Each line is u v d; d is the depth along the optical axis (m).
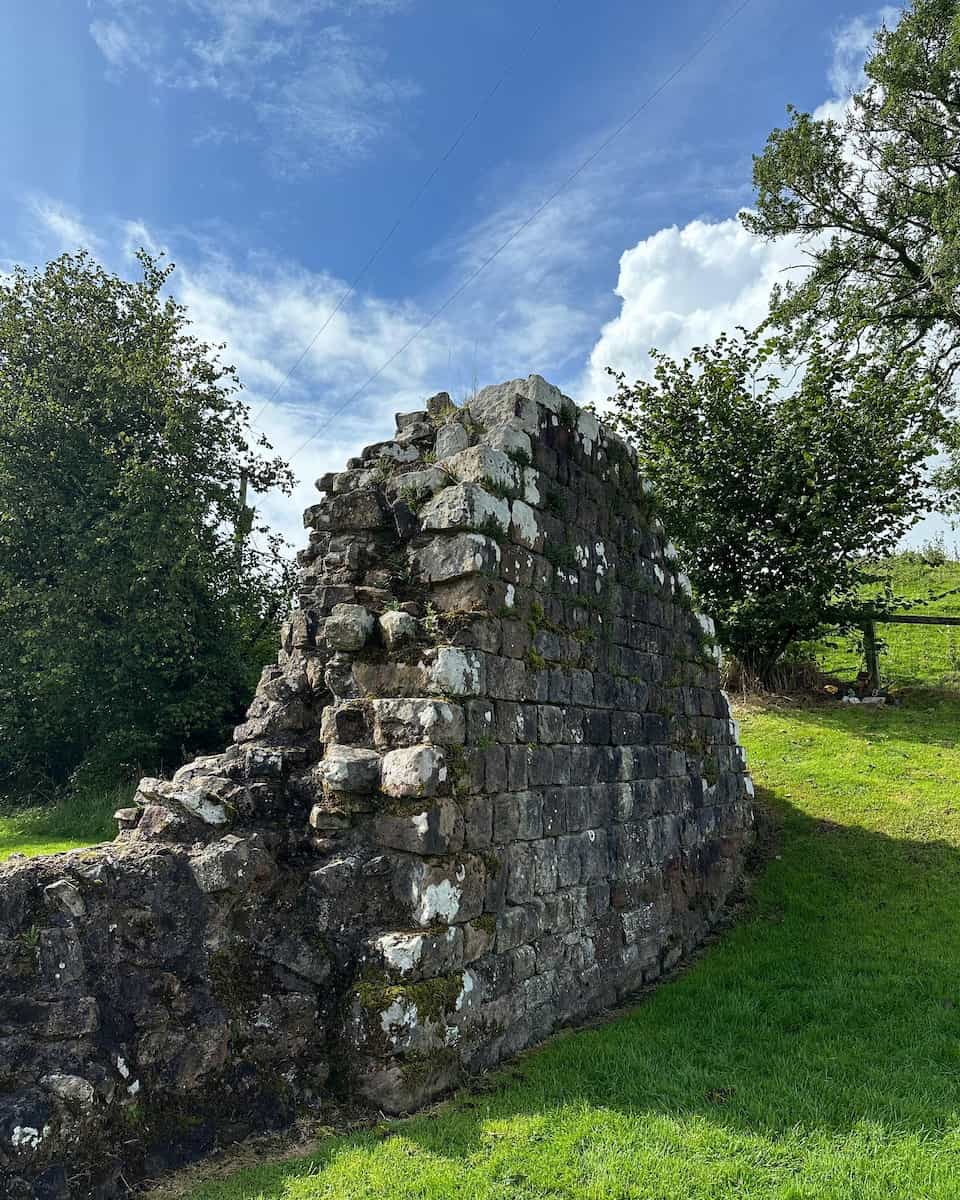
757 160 23.69
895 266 24.33
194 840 4.98
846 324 22.36
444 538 6.00
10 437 17.56
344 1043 4.75
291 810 5.54
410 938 4.89
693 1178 3.95
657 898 7.51
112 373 17.97
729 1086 5.02
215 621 19.52
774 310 24.38
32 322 19.05
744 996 6.64
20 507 17.55
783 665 16.23
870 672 15.56
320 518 7.12
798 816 10.71
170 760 18.56
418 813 5.09
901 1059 5.45
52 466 17.77
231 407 20.67
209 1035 4.39
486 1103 4.72
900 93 21.45
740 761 10.05
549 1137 4.32
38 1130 3.67
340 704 5.90
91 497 17.47
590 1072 5.20
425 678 5.52
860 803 10.83
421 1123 4.44
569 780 6.52
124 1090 4.04
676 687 8.66
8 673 17.48
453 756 5.35
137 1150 3.97
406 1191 3.77
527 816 5.95
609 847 6.91
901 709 14.60
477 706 5.62
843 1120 4.61
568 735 6.59
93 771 17.66
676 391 16.30
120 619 17.70
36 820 15.38
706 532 15.52
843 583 15.11
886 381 15.96
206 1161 4.13
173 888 4.67
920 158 22.44
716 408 15.72
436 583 6.01
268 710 6.25
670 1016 6.32
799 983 6.86
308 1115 4.53
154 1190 3.87
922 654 17.45
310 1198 3.72
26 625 17.25
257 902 4.94
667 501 15.78
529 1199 3.77
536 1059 5.36
